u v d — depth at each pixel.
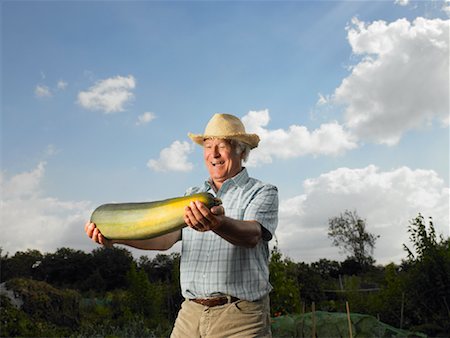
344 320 7.93
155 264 31.38
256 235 2.76
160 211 2.59
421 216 11.96
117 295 18.50
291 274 15.15
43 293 12.91
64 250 37.06
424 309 11.40
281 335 8.05
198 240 3.21
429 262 11.33
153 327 14.73
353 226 38.53
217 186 3.39
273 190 3.20
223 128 3.29
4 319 10.84
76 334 11.37
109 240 2.88
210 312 3.07
